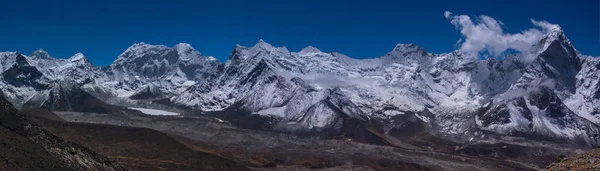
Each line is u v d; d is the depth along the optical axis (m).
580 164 73.81
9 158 98.25
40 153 109.12
